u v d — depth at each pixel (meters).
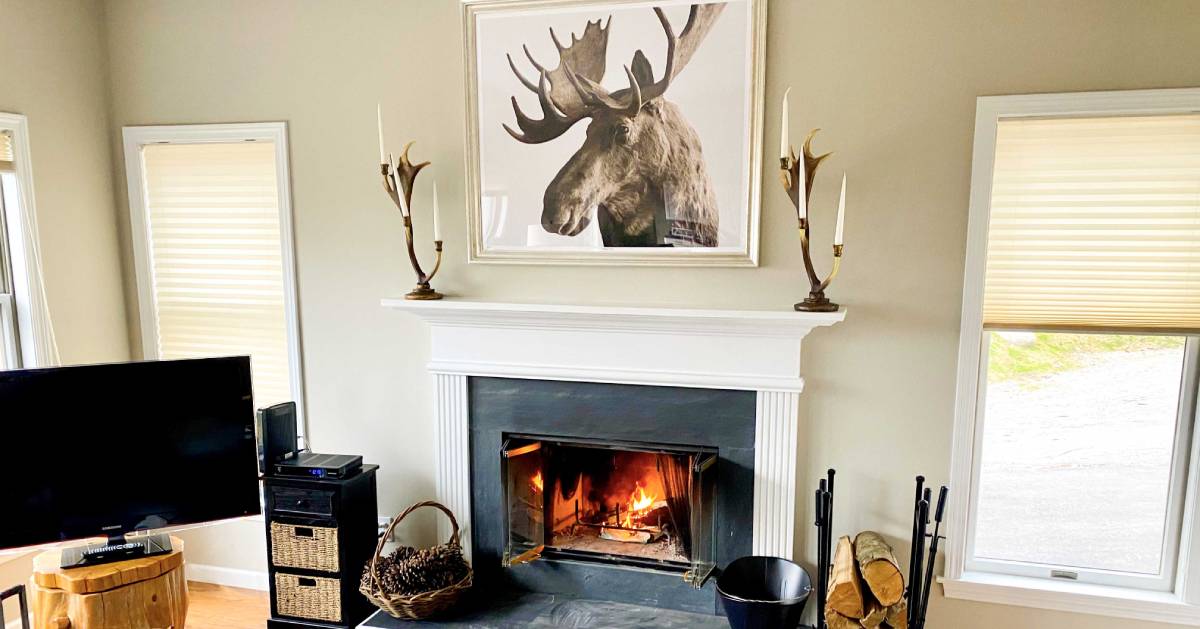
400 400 3.44
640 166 3.01
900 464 2.92
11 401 2.76
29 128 3.19
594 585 3.23
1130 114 2.57
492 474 3.34
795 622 2.67
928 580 2.54
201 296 3.64
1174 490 2.75
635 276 3.10
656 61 2.93
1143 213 2.61
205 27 3.40
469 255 3.25
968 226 2.74
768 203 2.92
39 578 2.75
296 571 3.16
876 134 2.79
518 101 3.10
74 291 3.43
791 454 2.96
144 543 2.98
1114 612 2.76
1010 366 2.85
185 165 3.55
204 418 3.00
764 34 2.81
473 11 3.08
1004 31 2.63
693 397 3.05
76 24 3.39
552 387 3.21
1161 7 2.50
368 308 3.42
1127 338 2.75
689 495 3.14
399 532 3.51
